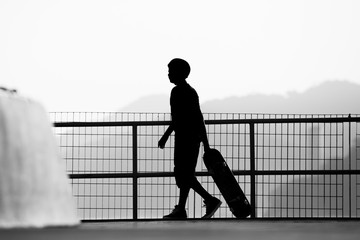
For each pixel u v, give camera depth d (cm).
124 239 754
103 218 1972
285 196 1964
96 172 1980
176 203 1975
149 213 1973
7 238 739
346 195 1962
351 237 802
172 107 1883
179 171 1870
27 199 887
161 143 1895
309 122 1952
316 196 1961
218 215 1948
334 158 1955
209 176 1966
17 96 927
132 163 1977
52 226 918
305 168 1964
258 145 1966
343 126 1952
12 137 889
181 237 799
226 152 1967
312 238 782
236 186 1878
